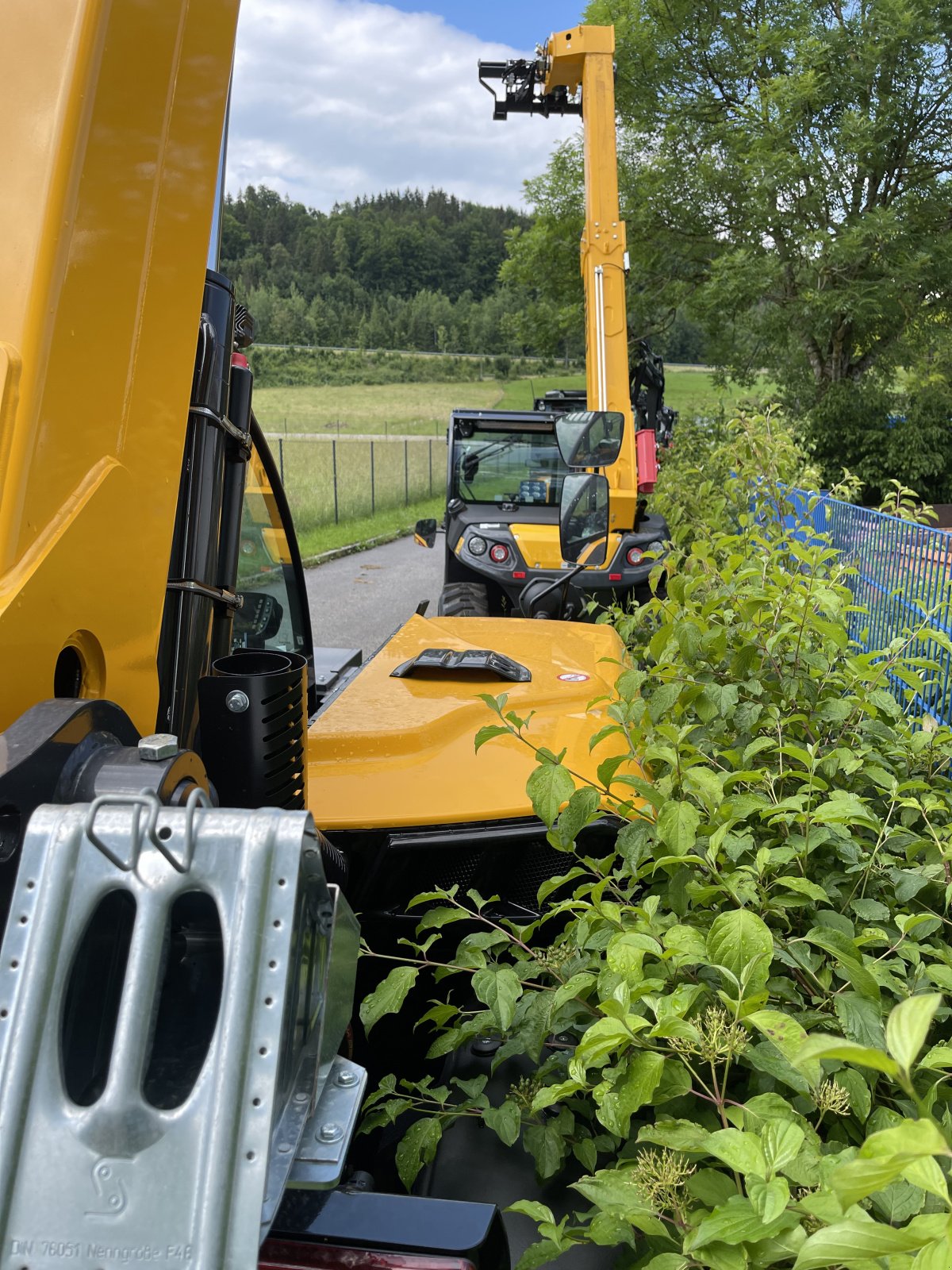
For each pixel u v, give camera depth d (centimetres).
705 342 2978
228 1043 103
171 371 182
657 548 778
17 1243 98
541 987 205
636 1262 145
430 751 262
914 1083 170
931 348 2614
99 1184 99
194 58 184
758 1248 120
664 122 2942
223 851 110
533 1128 175
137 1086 102
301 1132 113
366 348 12594
